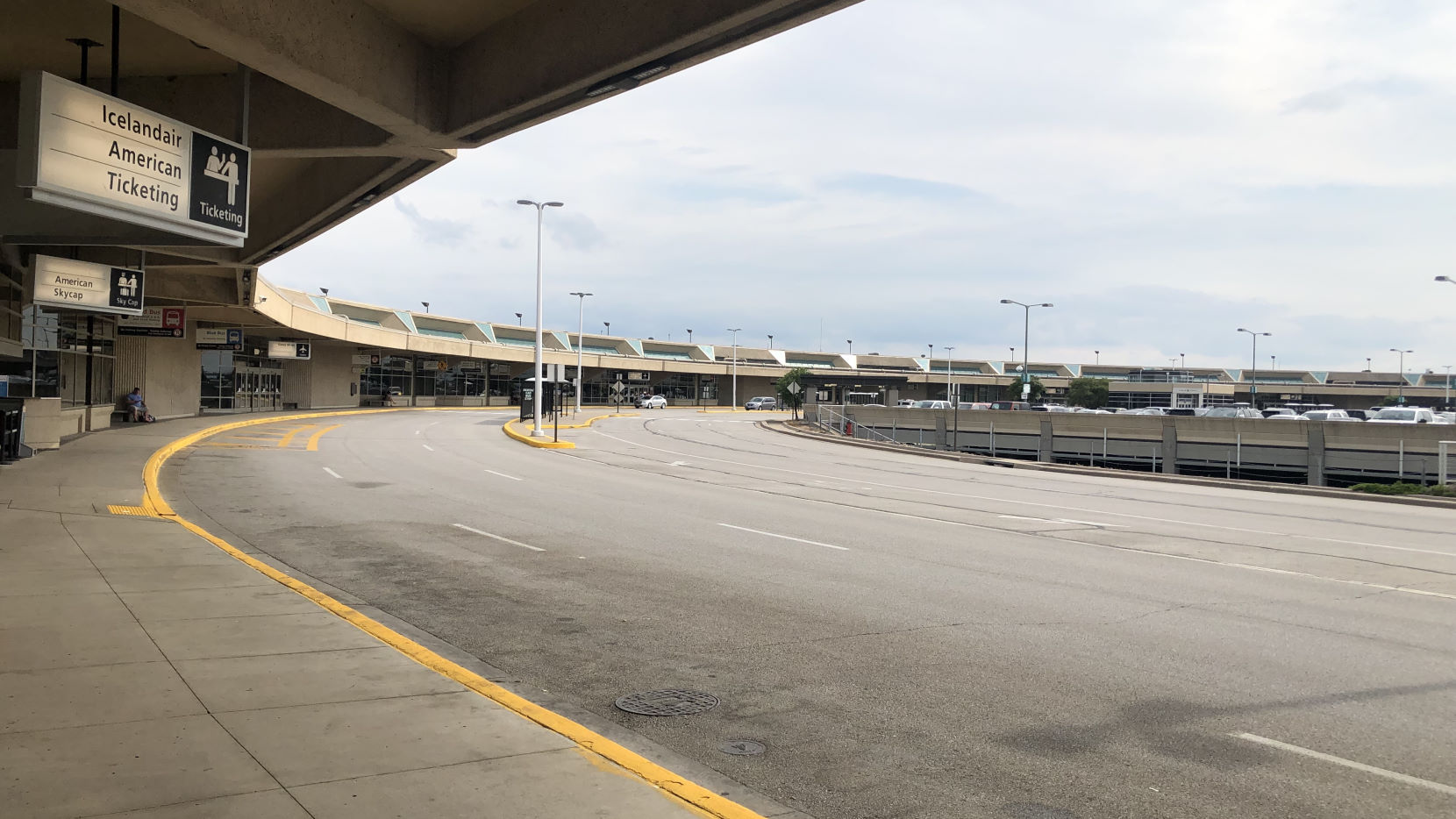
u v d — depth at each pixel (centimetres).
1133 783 529
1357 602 1053
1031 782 529
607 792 470
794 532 1530
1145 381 12338
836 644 825
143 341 4012
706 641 827
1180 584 1145
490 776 482
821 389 11081
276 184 2272
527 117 1217
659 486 2294
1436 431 3544
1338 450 3794
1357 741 602
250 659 681
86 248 2595
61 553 1067
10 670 630
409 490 2011
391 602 960
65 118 1061
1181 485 2925
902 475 2894
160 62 1412
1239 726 627
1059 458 4875
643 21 998
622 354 10238
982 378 12475
